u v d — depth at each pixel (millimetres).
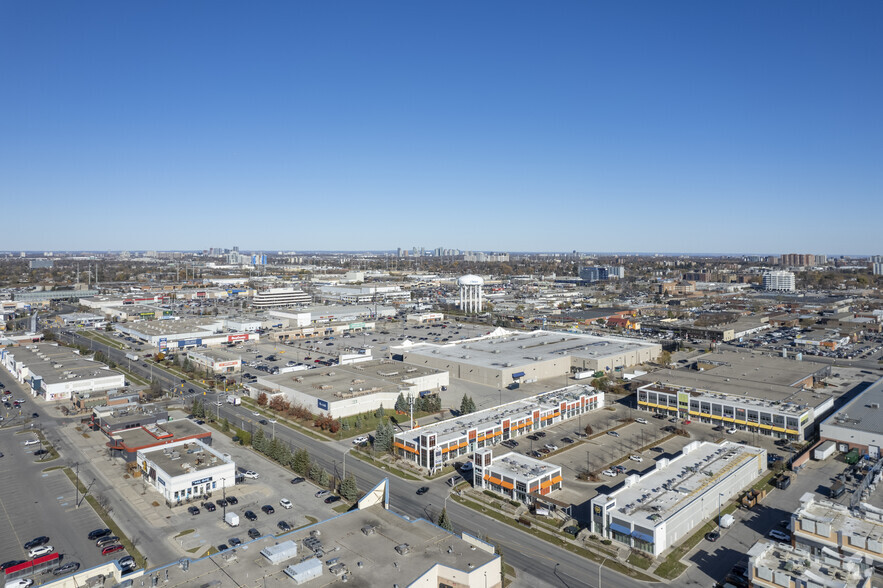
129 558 56125
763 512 66750
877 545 49594
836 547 52125
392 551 51781
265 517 65750
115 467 80562
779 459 83250
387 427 88500
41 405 110438
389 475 78812
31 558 56844
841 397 114562
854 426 86375
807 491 72250
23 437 92312
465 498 71500
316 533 54812
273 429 97562
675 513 60875
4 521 64688
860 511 56281
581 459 84312
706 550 58750
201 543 59906
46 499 70312
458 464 82688
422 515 66438
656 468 73438
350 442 91500
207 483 72125
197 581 46781
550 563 56781
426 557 50875
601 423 101812
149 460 75688
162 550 58562
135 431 87875
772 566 48688
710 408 100938
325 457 85188
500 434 91812
